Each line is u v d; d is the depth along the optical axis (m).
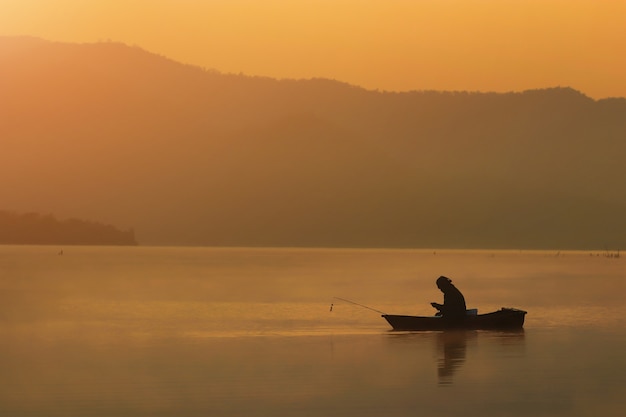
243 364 86.12
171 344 103.12
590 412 63.91
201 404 66.69
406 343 102.88
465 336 110.19
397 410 64.50
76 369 83.31
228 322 130.12
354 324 127.12
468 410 64.44
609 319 134.00
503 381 75.81
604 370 81.62
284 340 107.00
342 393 70.62
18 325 126.31
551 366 84.12
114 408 65.62
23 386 74.25
